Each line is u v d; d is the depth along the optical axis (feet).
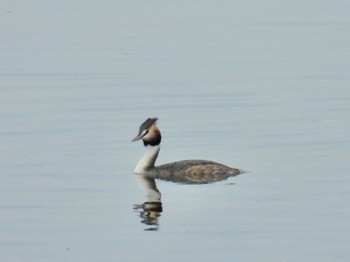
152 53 122.72
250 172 74.84
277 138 84.28
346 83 104.83
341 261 56.80
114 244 60.34
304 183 71.31
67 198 69.56
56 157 79.92
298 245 59.36
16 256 58.75
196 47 126.00
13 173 75.72
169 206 67.41
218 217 64.69
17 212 66.69
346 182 71.10
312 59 117.29
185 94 101.76
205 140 84.74
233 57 119.55
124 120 91.61
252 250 58.75
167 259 57.62
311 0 160.76
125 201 68.85
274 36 132.16
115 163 78.48
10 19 148.25
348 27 136.77
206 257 57.82
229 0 162.50
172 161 79.00
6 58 120.98
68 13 152.35
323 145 81.56
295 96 99.81
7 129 88.79
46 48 126.72
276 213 65.05
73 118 92.38
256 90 103.09
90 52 123.75
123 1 162.81
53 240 61.36
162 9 155.02
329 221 63.26
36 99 100.27
